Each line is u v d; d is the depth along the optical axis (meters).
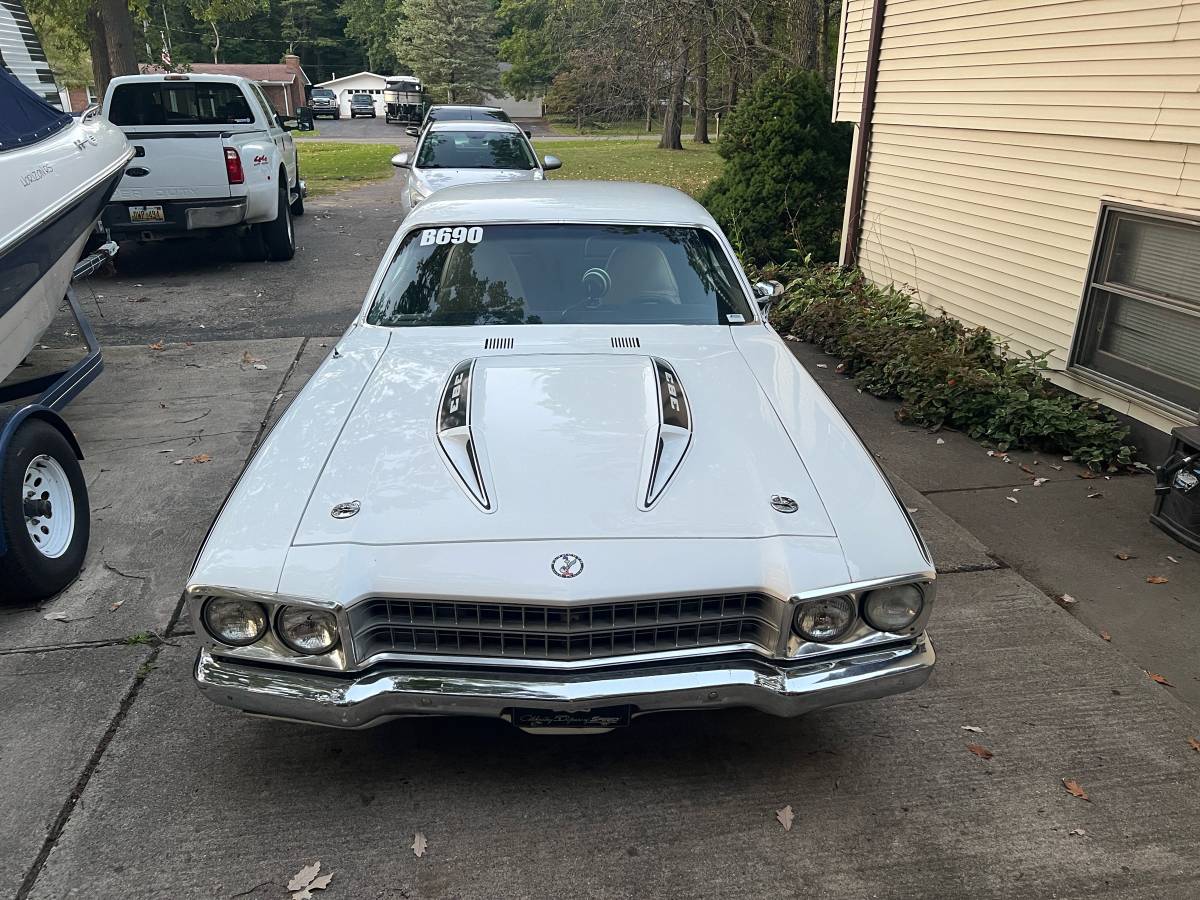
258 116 10.48
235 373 6.84
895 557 2.53
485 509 2.58
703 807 2.71
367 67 93.38
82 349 7.41
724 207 10.51
